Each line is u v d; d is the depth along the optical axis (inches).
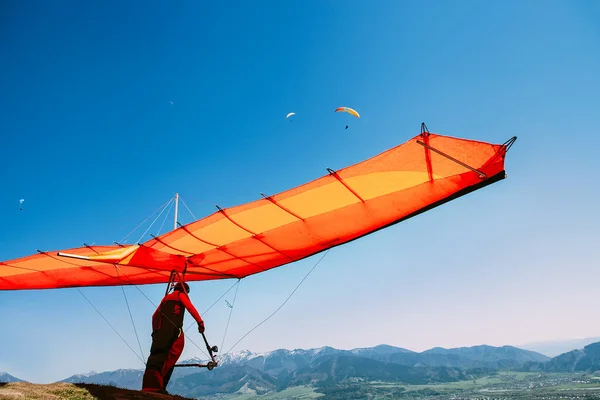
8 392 211.5
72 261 481.7
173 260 449.4
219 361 341.7
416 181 346.6
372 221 407.5
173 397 278.7
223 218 395.9
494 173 309.3
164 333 327.6
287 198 371.9
